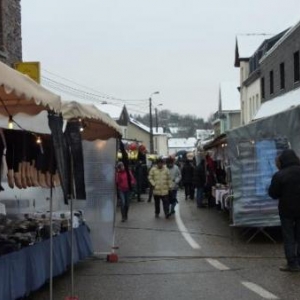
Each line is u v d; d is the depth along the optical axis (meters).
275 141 11.00
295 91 23.20
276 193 8.14
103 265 8.83
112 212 9.25
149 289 7.21
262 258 9.21
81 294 6.98
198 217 16.06
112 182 9.24
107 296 6.87
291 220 8.08
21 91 4.56
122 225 14.21
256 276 7.85
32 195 9.10
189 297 6.76
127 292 7.07
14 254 6.02
